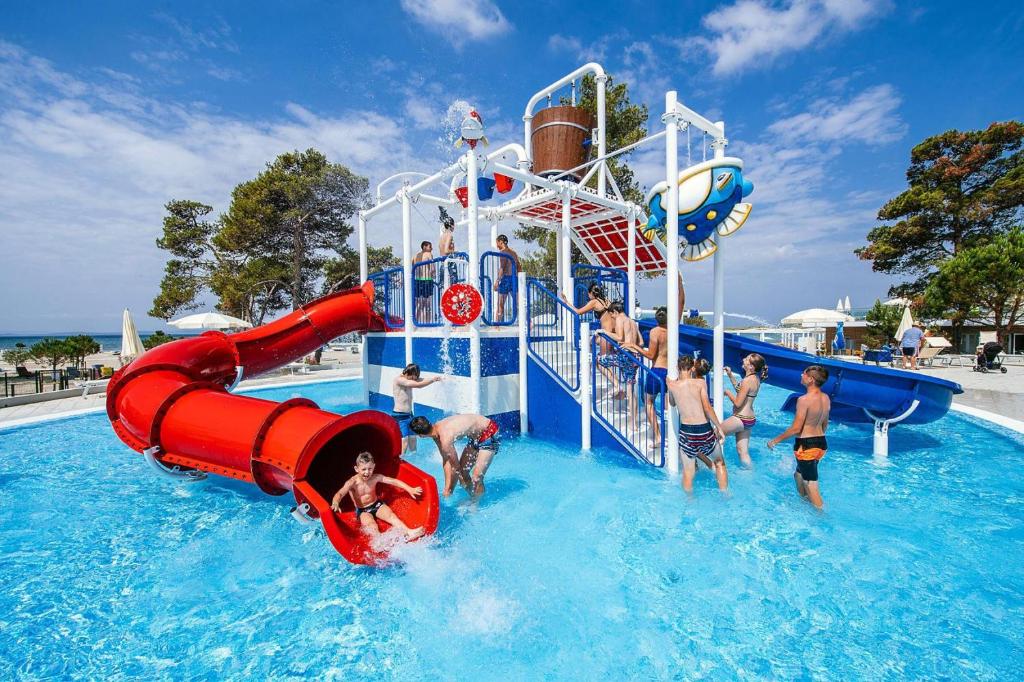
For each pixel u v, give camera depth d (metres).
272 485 4.96
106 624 3.32
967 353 29.50
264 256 30.00
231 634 3.18
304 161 30.36
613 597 3.47
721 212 5.97
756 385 6.46
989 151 28.84
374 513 4.53
